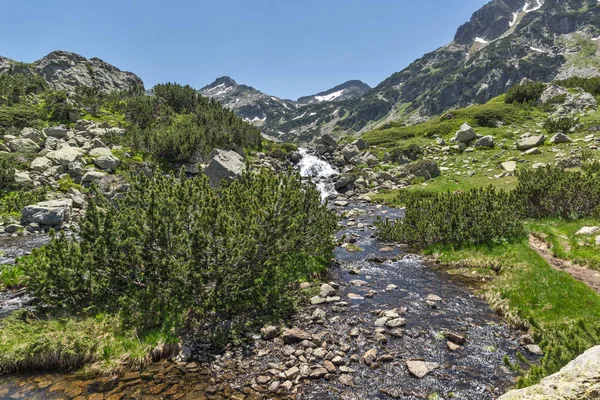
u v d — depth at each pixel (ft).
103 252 35.99
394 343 33.99
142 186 44.09
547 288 41.01
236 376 28.63
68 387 26.91
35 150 114.42
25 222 77.61
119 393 26.16
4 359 28.43
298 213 50.60
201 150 132.46
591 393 14.37
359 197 131.75
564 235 61.46
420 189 129.08
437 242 69.10
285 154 169.07
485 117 200.13
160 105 186.39
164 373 28.86
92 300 36.29
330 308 42.34
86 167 108.06
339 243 67.62
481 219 65.26
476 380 28.04
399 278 53.93
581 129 153.58
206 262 36.96
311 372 28.99
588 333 23.76
